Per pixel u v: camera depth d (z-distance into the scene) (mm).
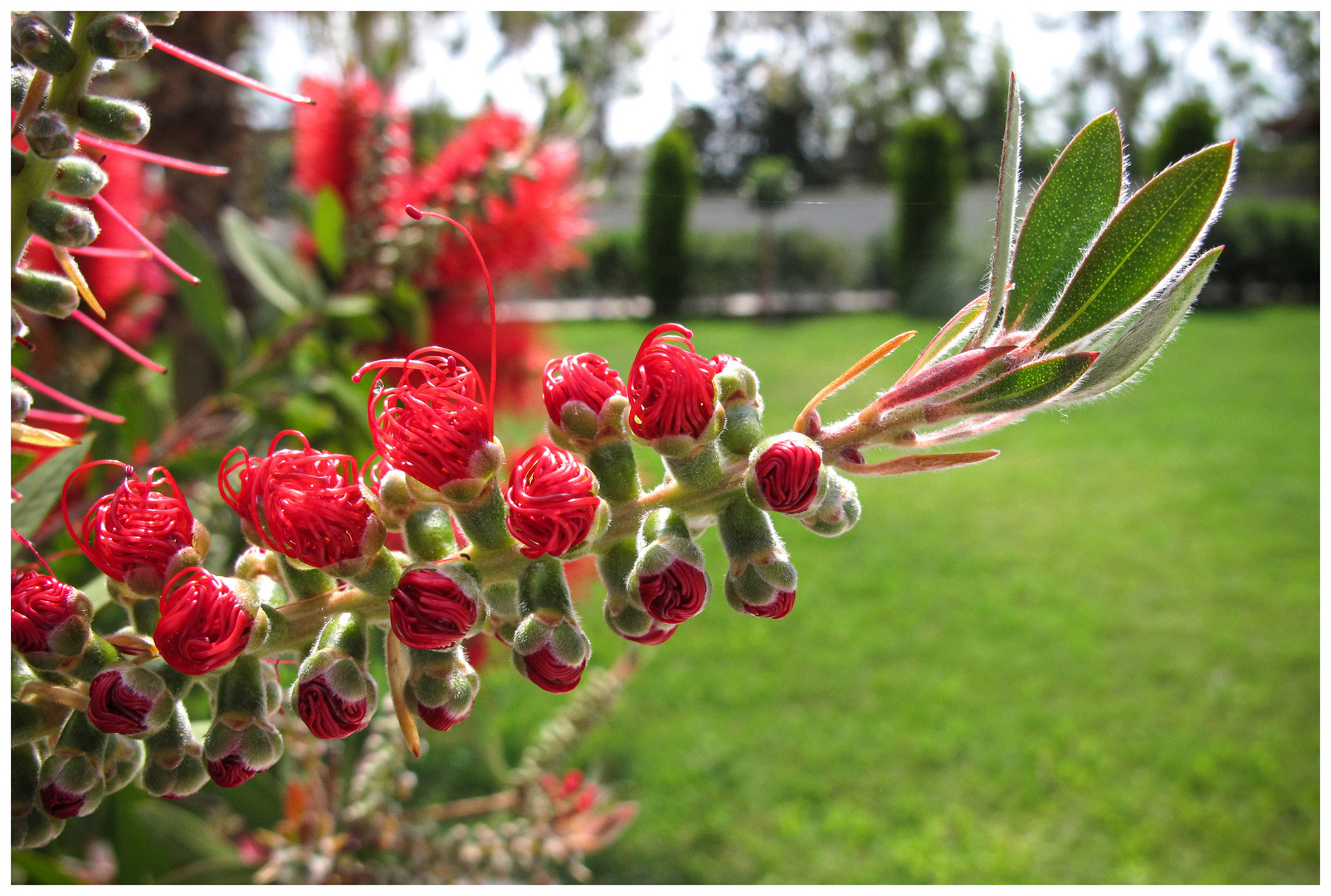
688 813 511
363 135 258
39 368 219
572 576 249
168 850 195
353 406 242
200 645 80
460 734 234
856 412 94
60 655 84
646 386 88
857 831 505
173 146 319
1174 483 1073
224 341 240
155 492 90
